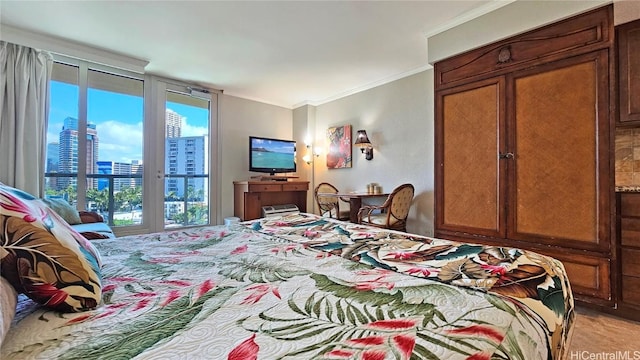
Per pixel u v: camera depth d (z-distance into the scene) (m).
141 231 3.78
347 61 3.46
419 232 3.72
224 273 1.01
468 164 2.49
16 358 0.53
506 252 1.18
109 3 2.30
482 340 0.58
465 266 1.03
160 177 3.94
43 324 0.65
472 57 2.47
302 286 0.88
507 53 2.26
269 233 1.66
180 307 0.74
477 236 2.43
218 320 0.67
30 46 2.78
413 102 3.78
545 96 2.07
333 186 4.73
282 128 5.33
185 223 4.21
